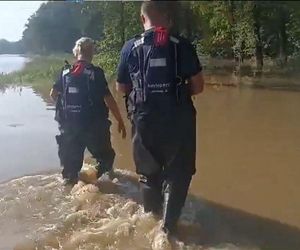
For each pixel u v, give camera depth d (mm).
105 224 4461
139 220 4484
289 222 4621
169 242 4121
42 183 5590
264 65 17609
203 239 4246
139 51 4270
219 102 11695
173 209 4324
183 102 4285
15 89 8125
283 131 8438
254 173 6059
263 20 17656
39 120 7219
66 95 5527
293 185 5633
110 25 10070
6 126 7195
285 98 12312
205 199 5191
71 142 5574
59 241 4184
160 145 4340
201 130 8555
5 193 5258
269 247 4105
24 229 4391
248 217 4730
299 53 18016
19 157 6219
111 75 5820
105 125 5699
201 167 6320
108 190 5457
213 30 16250
